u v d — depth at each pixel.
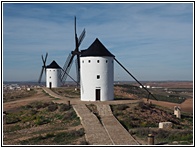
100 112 32.00
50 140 22.50
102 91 39.53
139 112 32.91
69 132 24.12
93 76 39.38
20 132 27.42
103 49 40.50
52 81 78.44
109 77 40.19
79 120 29.27
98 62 39.38
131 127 27.16
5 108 45.44
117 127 25.53
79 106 34.78
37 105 41.22
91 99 39.44
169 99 76.31
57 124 29.48
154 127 28.14
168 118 33.12
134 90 81.75
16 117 35.00
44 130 27.16
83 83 40.25
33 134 25.39
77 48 46.34
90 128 25.19
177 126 28.88
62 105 36.59
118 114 31.47
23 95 68.94
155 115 33.03
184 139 22.31
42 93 67.12
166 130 24.94
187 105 65.12
